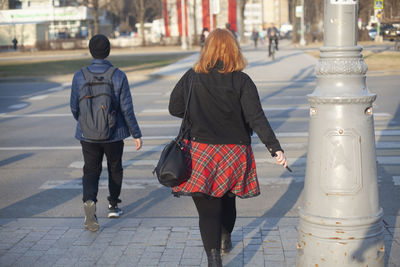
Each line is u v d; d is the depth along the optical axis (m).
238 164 3.38
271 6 122.75
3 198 5.99
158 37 67.75
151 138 9.19
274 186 6.14
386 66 21.38
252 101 3.34
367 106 3.14
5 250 4.30
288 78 18.72
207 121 3.37
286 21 122.62
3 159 7.94
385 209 5.20
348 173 3.12
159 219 5.00
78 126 4.69
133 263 3.97
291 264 3.81
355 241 3.13
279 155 3.29
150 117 11.45
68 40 58.28
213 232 3.41
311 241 3.22
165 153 3.38
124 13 89.44
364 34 48.56
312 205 3.23
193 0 61.09
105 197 5.93
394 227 4.48
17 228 4.84
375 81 16.91
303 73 20.16
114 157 4.82
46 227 4.86
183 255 4.07
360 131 3.12
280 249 4.10
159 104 13.48
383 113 10.98
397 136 8.70
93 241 4.45
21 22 68.12
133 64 28.17
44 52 52.44
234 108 3.37
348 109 3.11
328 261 3.17
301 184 6.18
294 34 55.31
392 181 6.19
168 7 65.56
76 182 6.59
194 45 58.62
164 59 32.41
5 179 6.81
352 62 3.14
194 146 3.38
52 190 6.27
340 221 3.12
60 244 4.40
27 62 33.28
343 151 3.12
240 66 3.42
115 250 4.23
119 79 4.63
